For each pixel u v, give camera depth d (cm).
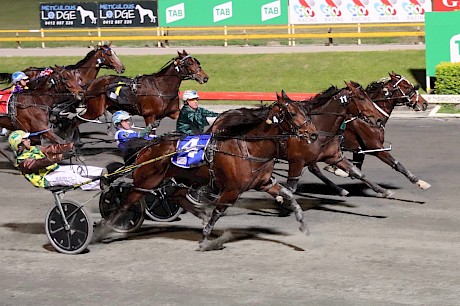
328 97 1222
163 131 2067
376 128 1334
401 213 1270
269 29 3328
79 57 3045
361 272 991
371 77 2584
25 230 1245
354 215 1264
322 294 921
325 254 1068
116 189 1172
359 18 2916
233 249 1102
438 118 2136
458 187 1429
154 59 2945
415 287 935
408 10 2861
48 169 1109
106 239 1173
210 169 1073
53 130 1711
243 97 2350
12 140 1109
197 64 1689
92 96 1708
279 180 1523
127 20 3212
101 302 924
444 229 1176
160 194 1237
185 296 931
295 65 2750
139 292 952
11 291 973
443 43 2353
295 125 1041
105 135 2078
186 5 3117
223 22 3089
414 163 1634
